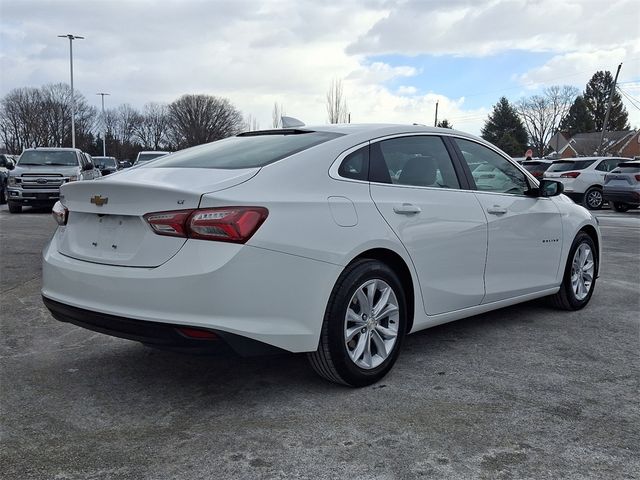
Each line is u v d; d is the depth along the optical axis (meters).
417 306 3.92
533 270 4.92
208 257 2.99
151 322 3.05
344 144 3.74
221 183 3.21
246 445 2.90
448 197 4.16
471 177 4.46
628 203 17.20
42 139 81.44
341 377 3.50
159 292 3.03
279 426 3.11
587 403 3.41
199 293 2.98
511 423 3.14
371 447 2.88
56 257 3.59
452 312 4.20
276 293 3.13
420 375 3.84
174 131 95.75
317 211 3.34
